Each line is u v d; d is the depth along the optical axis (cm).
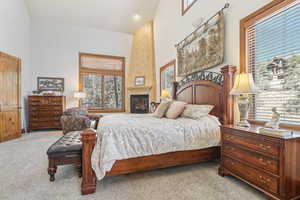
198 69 321
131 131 188
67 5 514
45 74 541
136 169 189
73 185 180
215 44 274
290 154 138
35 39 530
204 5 316
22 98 470
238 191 167
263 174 150
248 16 221
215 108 266
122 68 654
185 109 282
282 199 136
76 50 583
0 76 366
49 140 385
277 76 191
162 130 200
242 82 185
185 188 173
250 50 224
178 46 405
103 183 184
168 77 491
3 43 385
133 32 649
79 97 546
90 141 167
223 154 200
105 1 520
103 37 621
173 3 450
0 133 365
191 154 218
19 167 230
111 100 640
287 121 180
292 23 175
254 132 160
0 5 374
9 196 160
